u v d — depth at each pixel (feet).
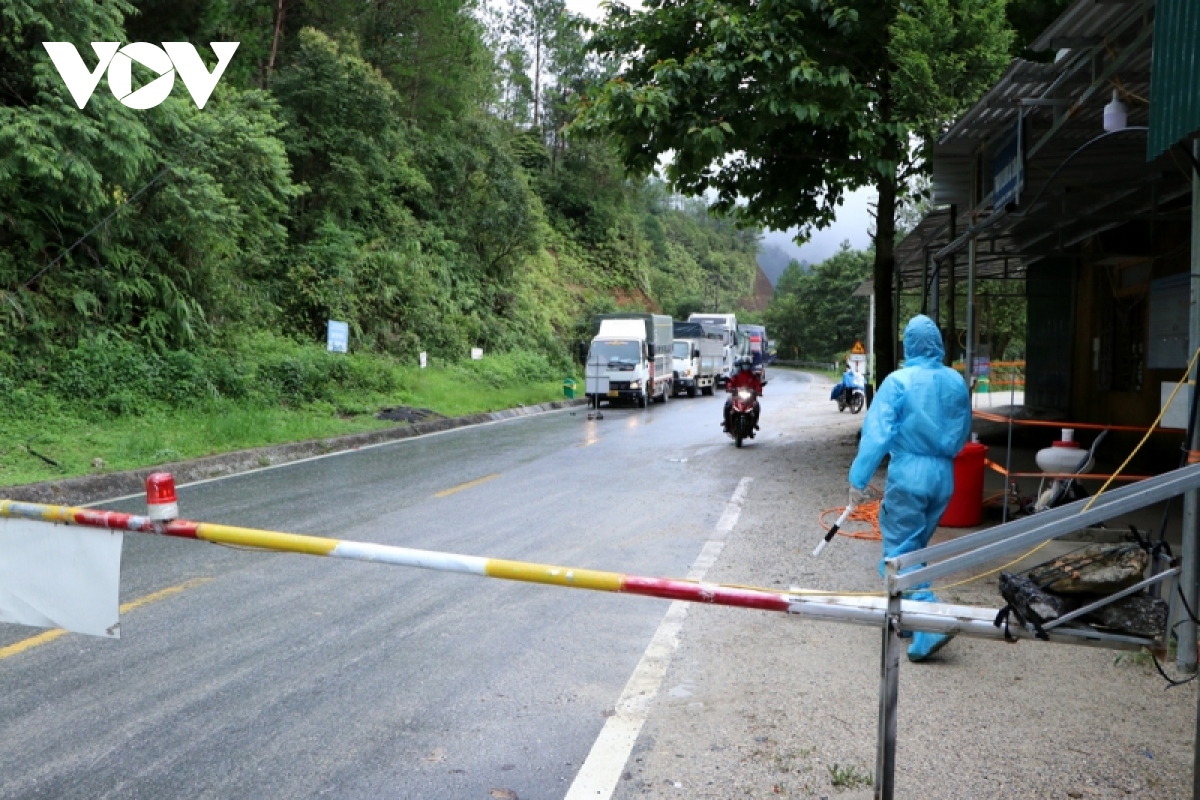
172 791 11.85
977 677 15.47
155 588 21.34
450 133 123.54
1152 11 17.57
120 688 15.30
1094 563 10.10
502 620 19.29
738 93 39.27
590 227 181.57
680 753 12.73
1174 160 23.95
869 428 16.47
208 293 64.18
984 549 9.70
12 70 46.75
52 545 12.94
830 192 49.60
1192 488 9.83
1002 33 34.53
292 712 14.40
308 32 89.76
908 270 59.67
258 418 50.72
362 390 73.00
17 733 13.53
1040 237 44.50
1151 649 9.75
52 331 50.72
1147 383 40.19
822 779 11.85
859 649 17.13
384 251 95.76
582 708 14.61
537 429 65.67
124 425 46.50
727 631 18.29
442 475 40.63
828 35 41.11
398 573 22.98
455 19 135.23
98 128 46.16
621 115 39.11
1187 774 11.85
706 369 119.96
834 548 25.59
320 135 90.17
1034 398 55.93
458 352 101.45
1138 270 41.70
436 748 13.15
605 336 91.61
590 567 23.54
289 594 21.04
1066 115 21.49
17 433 41.39
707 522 29.71
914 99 35.53
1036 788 11.51
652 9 45.14
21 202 48.88
